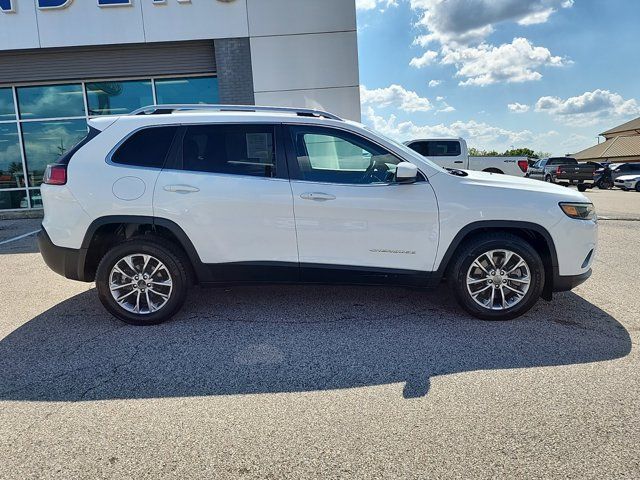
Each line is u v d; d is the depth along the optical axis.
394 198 3.77
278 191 3.78
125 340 3.63
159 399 2.76
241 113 3.95
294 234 3.81
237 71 10.88
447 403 2.65
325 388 2.86
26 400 2.76
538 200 3.76
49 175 3.87
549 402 2.63
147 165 3.84
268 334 3.71
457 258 3.84
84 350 3.46
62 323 4.04
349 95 10.91
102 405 2.70
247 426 2.46
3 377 3.05
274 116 3.92
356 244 3.81
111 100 11.91
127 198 3.77
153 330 3.84
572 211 3.77
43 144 12.23
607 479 2.01
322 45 10.78
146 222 3.79
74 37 10.77
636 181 25.14
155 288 3.94
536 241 3.96
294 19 10.71
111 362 3.25
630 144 52.12
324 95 10.90
